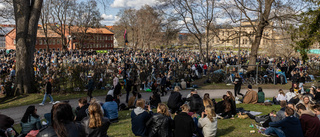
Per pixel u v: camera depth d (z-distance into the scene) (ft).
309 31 58.34
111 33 336.70
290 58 139.85
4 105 46.88
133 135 23.82
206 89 64.08
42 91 56.85
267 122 26.13
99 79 64.75
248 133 24.66
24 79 56.39
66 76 59.31
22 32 55.77
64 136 10.53
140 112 21.09
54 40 260.62
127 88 49.11
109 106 29.71
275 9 72.13
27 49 56.59
